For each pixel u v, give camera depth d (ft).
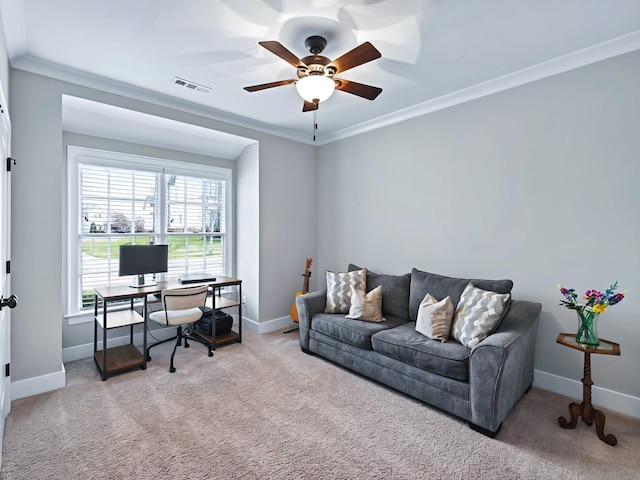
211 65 8.75
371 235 13.41
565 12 6.60
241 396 8.56
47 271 8.70
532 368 8.89
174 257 13.56
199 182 14.30
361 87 7.78
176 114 11.22
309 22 6.94
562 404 8.21
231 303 12.90
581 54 8.09
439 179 11.23
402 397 8.57
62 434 6.89
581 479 5.77
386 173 12.84
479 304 8.29
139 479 5.71
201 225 14.37
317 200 15.83
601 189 8.11
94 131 11.34
